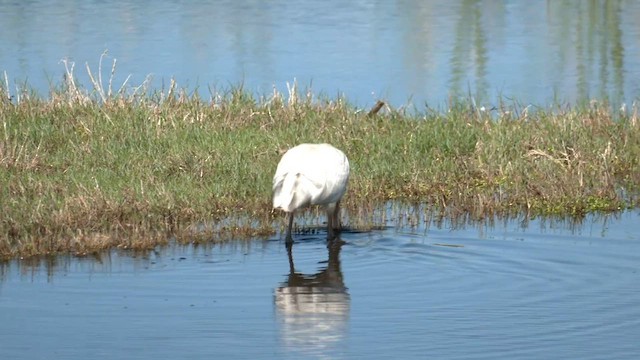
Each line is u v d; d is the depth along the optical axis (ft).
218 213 48.47
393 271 42.37
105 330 36.04
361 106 71.56
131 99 62.03
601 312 37.83
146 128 57.36
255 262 43.29
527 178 53.47
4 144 53.98
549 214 49.96
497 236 46.78
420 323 36.78
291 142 56.29
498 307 38.34
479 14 114.21
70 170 51.39
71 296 39.22
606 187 52.26
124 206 47.01
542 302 38.88
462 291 40.09
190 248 44.75
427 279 41.42
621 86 79.05
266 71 84.12
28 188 48.52
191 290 40.01
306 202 43.93
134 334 35.70
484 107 64.75
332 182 44.52
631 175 54.60
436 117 62.13
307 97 64.85
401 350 34.35
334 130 58.44
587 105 67.46
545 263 43.29
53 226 45.09
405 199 51.60
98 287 40.16
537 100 74.33
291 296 39.47
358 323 36.78
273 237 46.44
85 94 63.05
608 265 43.09
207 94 75.20
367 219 48.96
